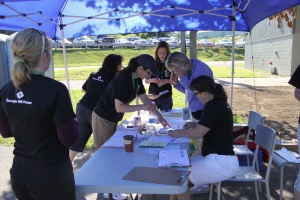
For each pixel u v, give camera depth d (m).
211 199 3.22
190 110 3.51
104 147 2.68
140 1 4.50
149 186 1.88
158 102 4.79
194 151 2.78
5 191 3.71
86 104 3.78
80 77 15.77
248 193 3.52
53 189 1.69
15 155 1.75
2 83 10.29
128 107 3.02
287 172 4.03
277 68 16.62
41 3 3.95
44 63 1.73
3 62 10.25
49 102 1.62
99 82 3.71
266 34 17.97
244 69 19.97
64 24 4.66
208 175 2.49
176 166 2.17
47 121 1.65
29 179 1.67
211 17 4.99
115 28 5.30
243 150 3.63
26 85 1.65
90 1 4.41
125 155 2.47
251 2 4.04
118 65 3.75
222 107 2.53
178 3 4.53
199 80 2.59
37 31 1.69
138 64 2.97
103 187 1.91
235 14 4.36
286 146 4.32
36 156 1.68
